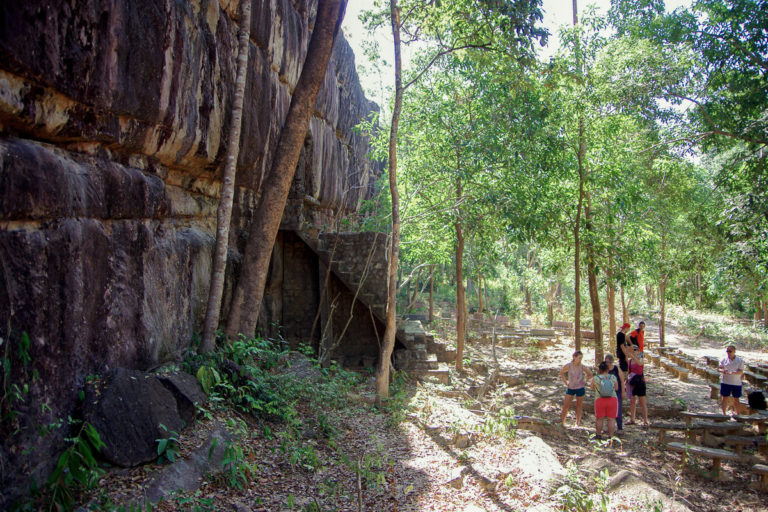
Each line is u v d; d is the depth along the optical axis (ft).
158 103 20.75
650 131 51.98
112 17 17.03
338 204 63.21
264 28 33.78
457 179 44.62
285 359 30.86
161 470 16.12
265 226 29.32
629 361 34.88
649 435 32.04
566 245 52.29
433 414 28.73
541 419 32.55
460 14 33.22
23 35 13.43
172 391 19.20
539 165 44.27
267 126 35.86
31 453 13.70
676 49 45.78
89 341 16.74
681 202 66.59
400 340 43.78
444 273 94.38
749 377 49.39
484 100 42.88
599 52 46.44
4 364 12.66
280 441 21.53
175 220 25.89
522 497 19.21
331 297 44.27
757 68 43.75
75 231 15.97
